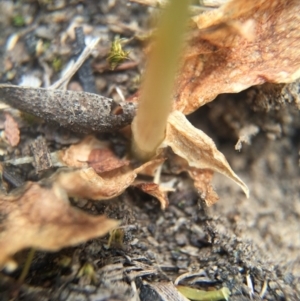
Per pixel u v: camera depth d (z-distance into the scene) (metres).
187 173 0.05
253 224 0.05
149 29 0.05
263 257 0.05
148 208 0.05
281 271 0.05
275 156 0.05
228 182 0.05
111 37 0.05
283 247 0.05
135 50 0.05
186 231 0.05
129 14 0.05
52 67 0.05
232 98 0.05
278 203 0.05
